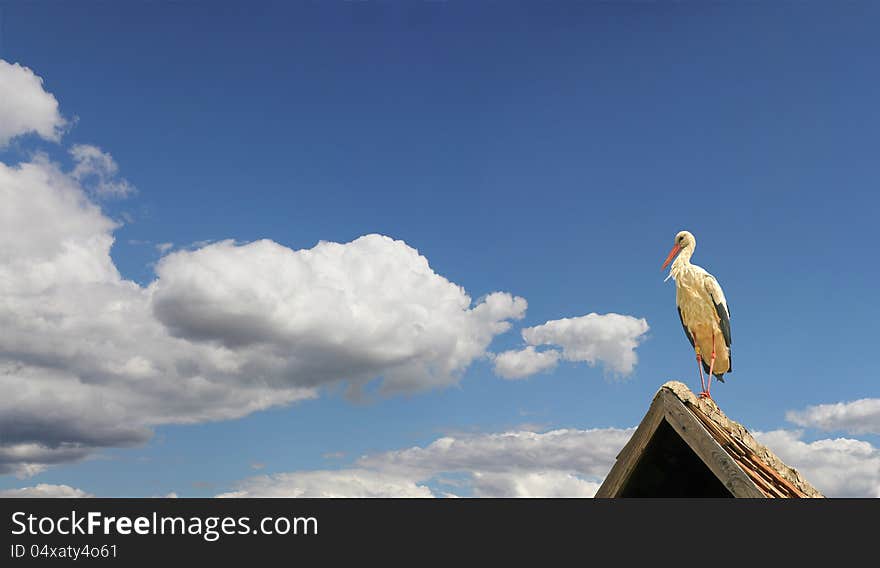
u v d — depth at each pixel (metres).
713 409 7.79
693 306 12.48
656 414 7.54
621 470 7.73
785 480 7.64
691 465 8.09
